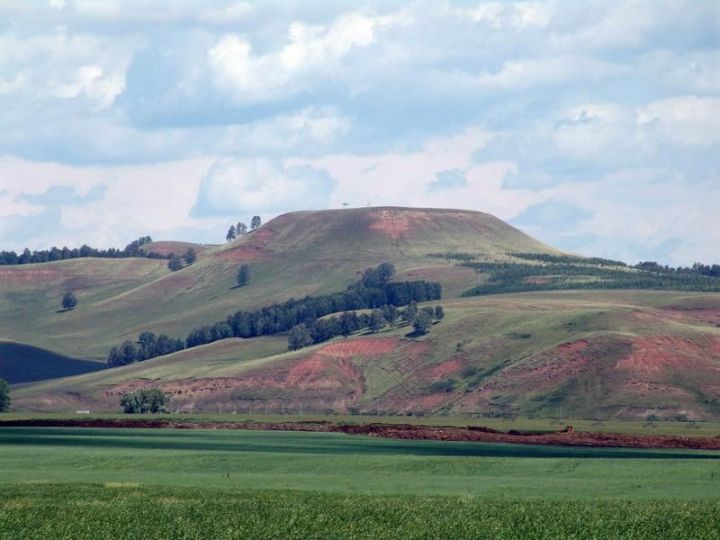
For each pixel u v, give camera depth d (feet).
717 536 588.50
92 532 577.02
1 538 557.33
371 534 583.17
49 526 588.09
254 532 583.99
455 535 582.76
